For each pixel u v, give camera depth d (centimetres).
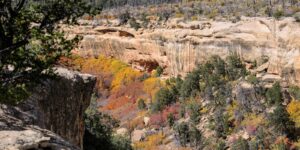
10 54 1232
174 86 7862
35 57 1251
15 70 1263
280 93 5769
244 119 5822
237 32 7400
